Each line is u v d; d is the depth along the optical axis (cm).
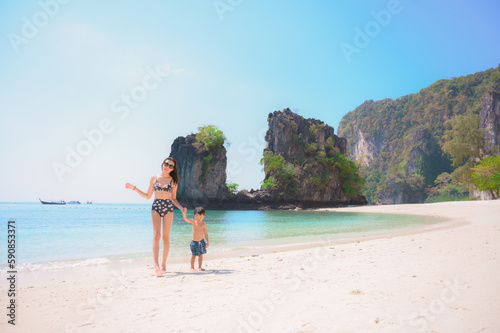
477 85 18700
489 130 11262
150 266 762
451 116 18288
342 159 8475
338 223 2378
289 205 7175
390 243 1011
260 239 1362
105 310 387
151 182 679
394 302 371
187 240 1355
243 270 654
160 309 385
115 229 1997
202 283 534
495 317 308
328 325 304
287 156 8025
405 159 18025
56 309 400
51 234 1667
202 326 318
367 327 294
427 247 863
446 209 3731
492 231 1253
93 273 672
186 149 7131
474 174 7625
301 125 8438
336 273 567
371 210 4816
